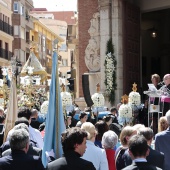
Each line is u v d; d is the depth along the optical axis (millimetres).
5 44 58156
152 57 33281
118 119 15734
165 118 8938
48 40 81812
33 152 8180
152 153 7129
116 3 25078
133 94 16500
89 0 26188
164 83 14883
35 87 23250
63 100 14609
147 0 27031
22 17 65375
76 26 31156
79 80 26266
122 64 25078
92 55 25906
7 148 8406
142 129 7504
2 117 12242
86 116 12906
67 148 5996
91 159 7461
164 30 33094
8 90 20625
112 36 25078
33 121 12977
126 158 7395
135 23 26578
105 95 24734
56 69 9172
